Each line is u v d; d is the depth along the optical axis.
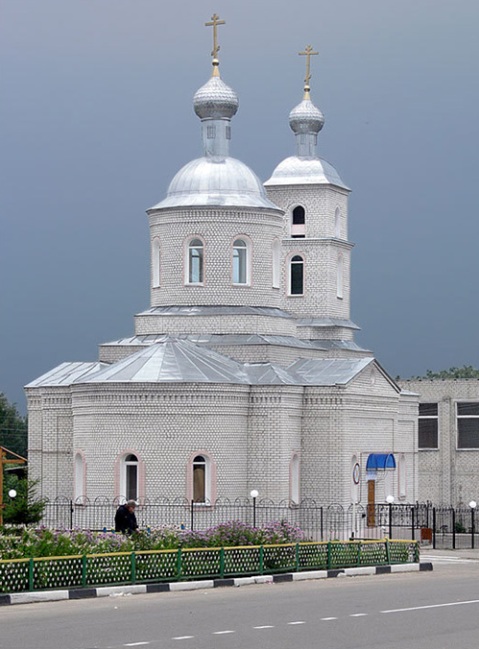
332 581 37.94
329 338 67.69
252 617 28.09
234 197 62.00
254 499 54.66
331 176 69.75
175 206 61.78
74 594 32.19
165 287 62.34
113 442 56.19
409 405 67.88
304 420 58.81
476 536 65.62
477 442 79.75
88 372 62.53
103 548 35.84
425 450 80.38
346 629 26.38
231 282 61.59
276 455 56.91
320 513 57.66
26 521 55.62
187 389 55.62
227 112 63.69
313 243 68.44
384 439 62.50
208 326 61.06
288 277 68.69
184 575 35.56
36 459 62.59
